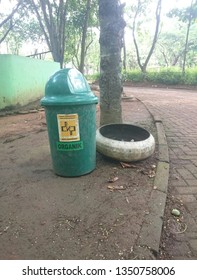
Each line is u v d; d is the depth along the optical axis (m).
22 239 2.08
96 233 2.14
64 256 1.92
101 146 3.38
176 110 8.05
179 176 3.32
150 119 6.27
